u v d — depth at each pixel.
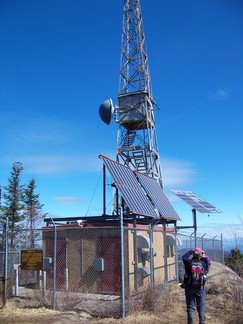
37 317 9.84
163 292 11.53
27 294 12.48
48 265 13.06
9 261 14.59
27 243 27.17
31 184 35.31
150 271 12.61
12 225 32.72
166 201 19.14
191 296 8.64
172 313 10.41
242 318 9.76
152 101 26.80
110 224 14.58
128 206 13.30
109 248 14.30
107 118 21.66
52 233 15.28
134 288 12.28
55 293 10.86
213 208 22.86
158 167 25.45
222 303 11.58
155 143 25.92
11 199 33.44
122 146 25.78
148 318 9.70
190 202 22.61
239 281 12.42
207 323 9.50
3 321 9.48
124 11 28.81
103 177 15.96
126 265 13.80
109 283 14.00
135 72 26.88
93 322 9.41
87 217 15.35
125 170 16.31
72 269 14.61
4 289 11.16
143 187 17.02
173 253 18.73
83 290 13.43
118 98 26.47
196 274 8.55
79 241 14.78
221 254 20.73
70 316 9.92
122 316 9.77
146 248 14.66
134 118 25.55
